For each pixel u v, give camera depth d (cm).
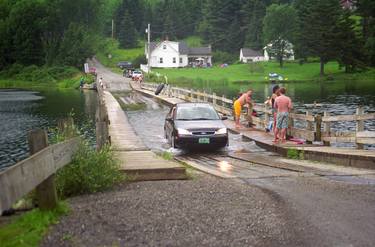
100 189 905
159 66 12438
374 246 604
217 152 1684
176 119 1777
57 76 10362
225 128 1698
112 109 3272
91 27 12556
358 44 9519
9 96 6384
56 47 11438
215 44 14012
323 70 9812
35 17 11656
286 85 8275
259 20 13100
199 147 1655
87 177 872
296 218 725
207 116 1803
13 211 755
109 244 598
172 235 638
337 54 9469
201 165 1367
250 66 10806
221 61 13175
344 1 11950
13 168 541
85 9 12350
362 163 1263
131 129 2166
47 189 705
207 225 683
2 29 11694
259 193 902
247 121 2355
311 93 6134
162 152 1658
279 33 11100
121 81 8112
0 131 2908
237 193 895
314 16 9525
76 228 654
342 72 9912
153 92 5316
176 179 1062
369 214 751
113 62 13162
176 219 708
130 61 13088
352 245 608
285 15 11156
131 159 1223
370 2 9994
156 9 17138
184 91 4041
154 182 1016
